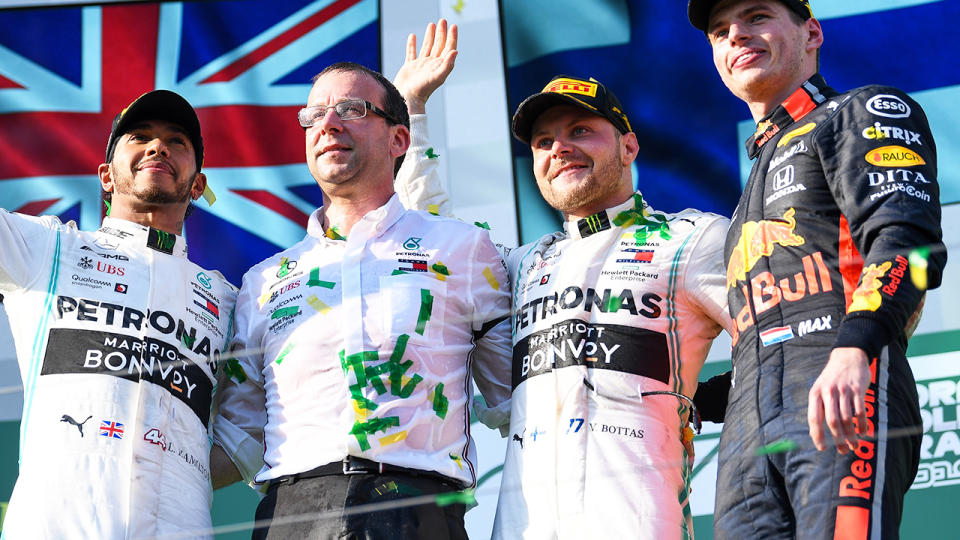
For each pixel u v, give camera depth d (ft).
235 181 59.77
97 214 59.47
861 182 33.78
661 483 38.68
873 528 30.53
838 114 35.83
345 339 41.11
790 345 33.86
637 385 39.81
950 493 50.60
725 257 37.68
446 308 42.42
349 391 40.27
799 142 36.22
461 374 42.11
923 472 50.98
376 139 45.52
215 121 60.64
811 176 35.40
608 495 38.37
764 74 38.73
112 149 46.73
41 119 60.59
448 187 59.62
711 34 40.68
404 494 39.01
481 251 44.14
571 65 60.18
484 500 54.03
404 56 61.72
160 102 46.19
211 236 58.95
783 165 36.27
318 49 61.82
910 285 31.50
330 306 42.06
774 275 34.99
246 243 58.95
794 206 35.29
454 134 60.34
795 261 34.71
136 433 40.65
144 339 42.14
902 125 34.63
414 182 48.26
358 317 41.47
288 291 43.45
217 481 44.39
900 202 32.78
